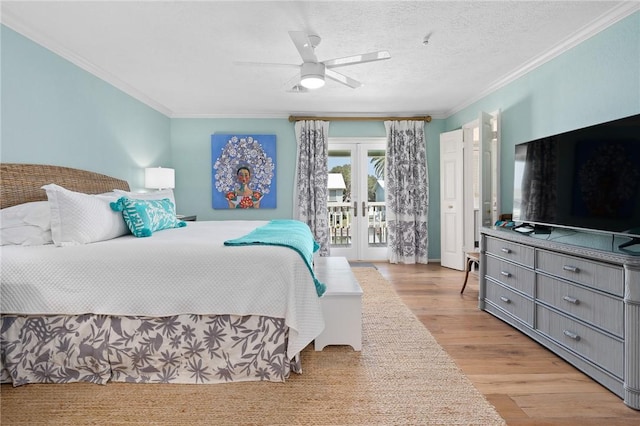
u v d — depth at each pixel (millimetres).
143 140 4625
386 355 2295
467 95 4699
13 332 1966
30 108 2768
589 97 2830
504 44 3090
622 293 1804
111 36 2893
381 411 1687
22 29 2660
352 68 3678
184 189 5582
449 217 5246
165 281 1979
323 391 1867
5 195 2475
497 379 2006
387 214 5629
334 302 2332
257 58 3369
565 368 2137
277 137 5637
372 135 5703
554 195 2674
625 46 2494
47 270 1970
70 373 1984
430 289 4000
